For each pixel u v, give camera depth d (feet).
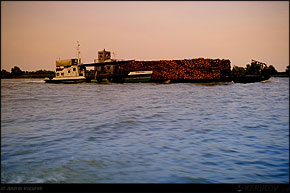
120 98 113.91
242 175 27.86
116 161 32.58
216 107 84.43
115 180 26.99
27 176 27.96
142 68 245.86
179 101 101.81
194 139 42.86
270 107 84.89
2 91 167.32
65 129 51.57
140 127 52.90
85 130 50.44
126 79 233.76
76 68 238.68
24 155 34.99
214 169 29.58
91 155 34.86
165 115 68.13
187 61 231.71
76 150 37.19
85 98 115.96
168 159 33.04
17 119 64.03
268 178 27.02
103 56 247.50
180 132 48.14
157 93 138.41
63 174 28.63
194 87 187.11
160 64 241.35
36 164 31.58
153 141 41.75
